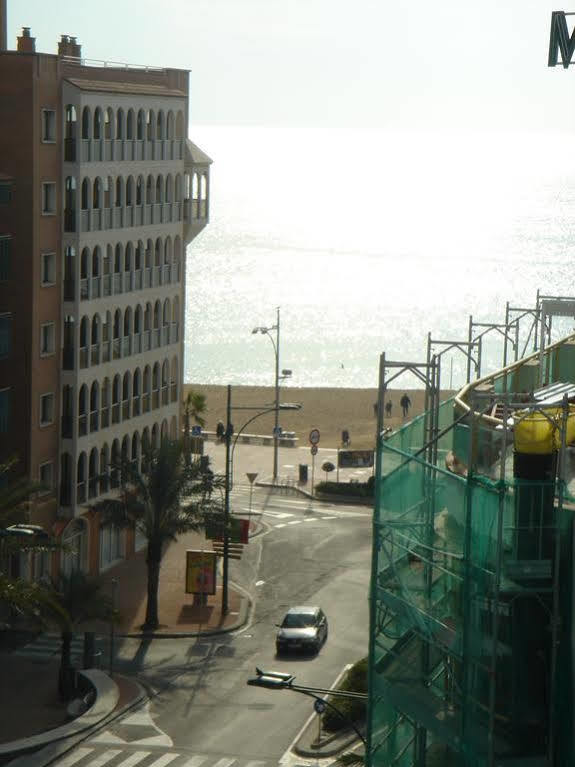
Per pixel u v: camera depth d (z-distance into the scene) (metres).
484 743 23.34
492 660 22.31
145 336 76.12
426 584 26.59
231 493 92.38
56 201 67.19
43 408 67.19
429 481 26.86
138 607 65.56
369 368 172.25
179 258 80.19
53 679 55.41
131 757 47.19
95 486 70.50
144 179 75.06
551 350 30.91
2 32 77.38
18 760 46.81
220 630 62.12
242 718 51.22
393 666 27.39
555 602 22.69
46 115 66.31
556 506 23.64
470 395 25.78
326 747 47.94
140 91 73.56
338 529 82.62
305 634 58.97
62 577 54.53
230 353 181.00
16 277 65.38
